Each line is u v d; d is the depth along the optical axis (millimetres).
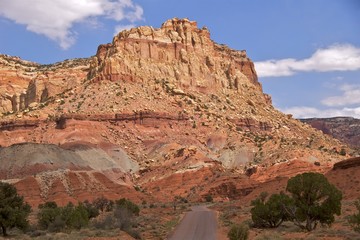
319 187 49500
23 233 57062
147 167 154750
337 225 51750
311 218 49625
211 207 101812
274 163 143125
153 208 102000
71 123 169250
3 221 55156
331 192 49375
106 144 163375
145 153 169250
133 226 60938
